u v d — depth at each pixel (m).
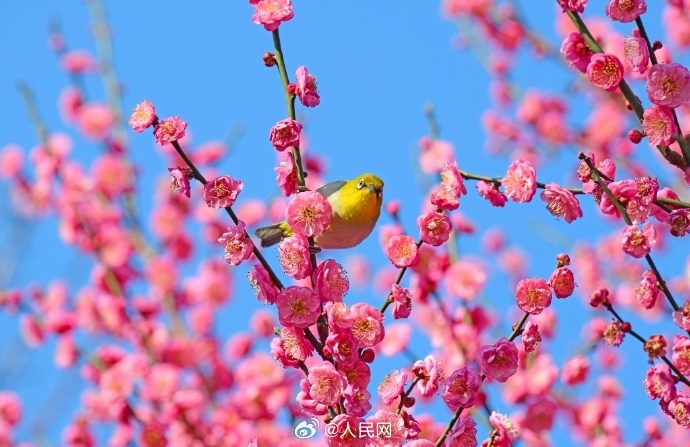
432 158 13.92
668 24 16.19
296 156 7.74
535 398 13.38
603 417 13.59
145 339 14.20
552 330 13.97
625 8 8.04
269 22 7.78
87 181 15.20
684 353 7.87
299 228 7.46
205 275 14.99
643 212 8.01
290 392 13.69
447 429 7.71
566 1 8.25
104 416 13.27
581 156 8.10
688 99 7.87
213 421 13.48
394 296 7.58
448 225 7.71
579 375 13.59
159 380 13.50
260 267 7.45
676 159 8.16
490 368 7.56
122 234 15.11
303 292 7.38
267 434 13.22
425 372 7.77
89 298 14.27
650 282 7.84
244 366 14.04
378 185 10.40
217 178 7.32
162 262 14.89
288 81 7.76
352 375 7.50
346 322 7.36
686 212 7.94
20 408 13.41
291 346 7.52
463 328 13.20
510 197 7.88
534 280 7.71
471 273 13.05
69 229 14.91
